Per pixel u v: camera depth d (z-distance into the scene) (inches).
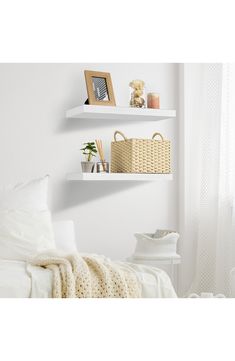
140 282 121.6
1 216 133.0
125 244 164.9
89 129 160.4
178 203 170.7
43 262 120.5
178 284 169.8
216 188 160.1
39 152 155.1
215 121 159.8
